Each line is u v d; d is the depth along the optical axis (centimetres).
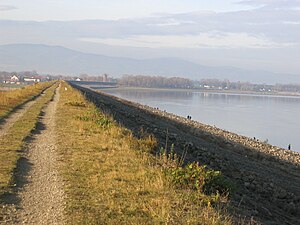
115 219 764
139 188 952
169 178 1041
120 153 1350
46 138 1633
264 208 1256
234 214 916
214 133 4234
